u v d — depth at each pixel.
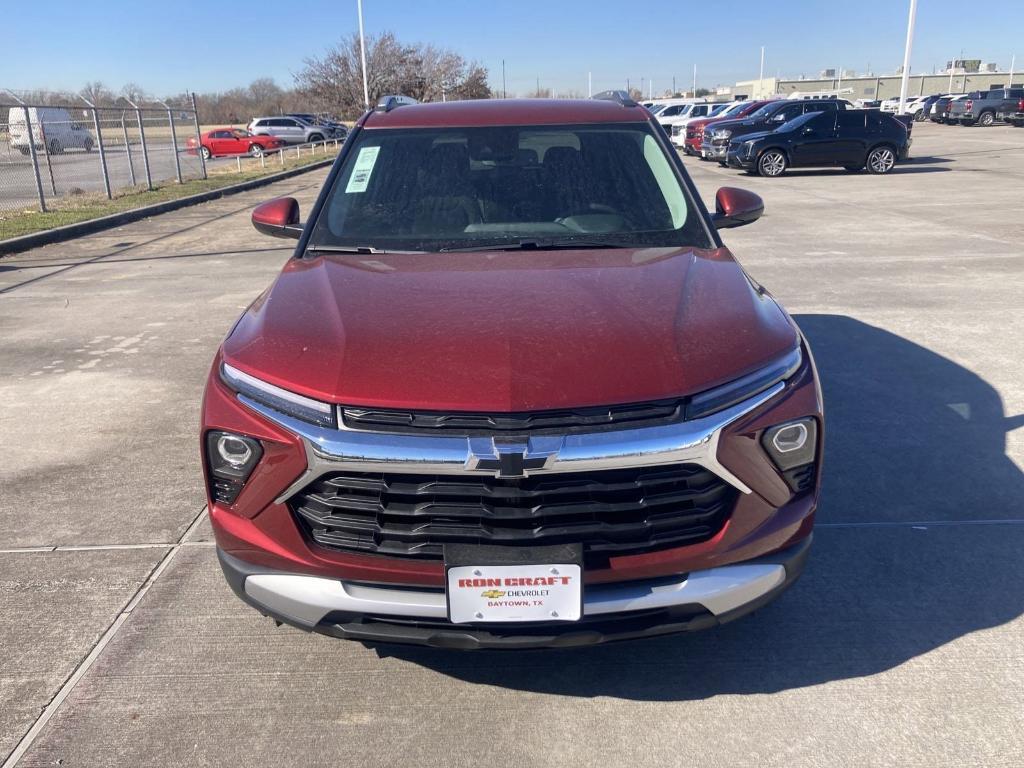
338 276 2.97
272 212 3.81
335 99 47.94
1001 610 3.05
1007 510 3.77
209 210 17.22
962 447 4.43
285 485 2.30
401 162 3.68
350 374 2.31
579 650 2.88
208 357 6.33
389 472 2.21
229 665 2.82
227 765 2.40
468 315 2.56
